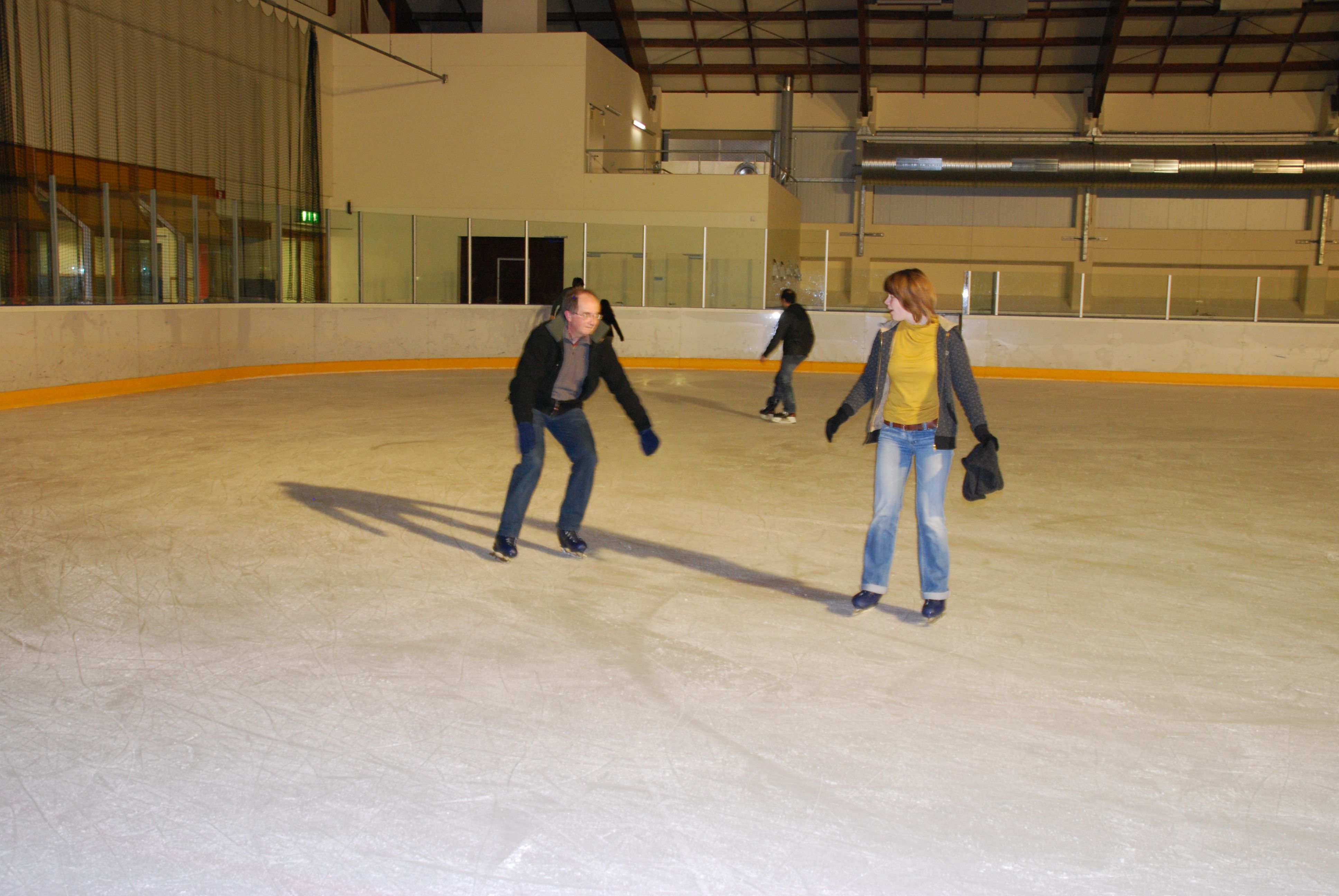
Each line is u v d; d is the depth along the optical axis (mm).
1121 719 3543
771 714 3512
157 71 19406
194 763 3059
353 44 24234
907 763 3168
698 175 23578
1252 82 29562
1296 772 3176
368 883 2461
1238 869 2623
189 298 14648
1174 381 19000
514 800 2873
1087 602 4922
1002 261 31312
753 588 5039
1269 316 19047
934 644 4273
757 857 2619
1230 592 5156
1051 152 29547
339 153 24500
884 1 26500
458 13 28547
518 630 4316
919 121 31250
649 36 29188
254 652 4000
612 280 20594
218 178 21125
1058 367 19406
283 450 8781
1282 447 10500
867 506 7043
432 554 5516
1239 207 30469
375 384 14812
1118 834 2781
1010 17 26547
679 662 3984
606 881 2490
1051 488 7902
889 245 31547
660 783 2992
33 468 7707
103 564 5172
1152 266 30828
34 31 16719
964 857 2648
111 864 2525
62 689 3604
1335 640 4426
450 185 24250
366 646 4082
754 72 30406
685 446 9609
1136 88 30281
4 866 2508
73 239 12719
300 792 2896
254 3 21844
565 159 23906
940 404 4402
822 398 14547
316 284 17531
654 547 5805
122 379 12938
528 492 5352
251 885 2445
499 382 15609
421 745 3205
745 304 20766
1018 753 3262
